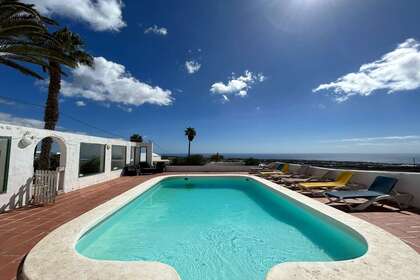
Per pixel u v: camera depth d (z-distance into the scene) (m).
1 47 6.99
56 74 11.92
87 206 6.30
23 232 4.26
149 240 4.94
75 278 2.36
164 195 10.02
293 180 9.88
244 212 7.30
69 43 11.55
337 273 2.45
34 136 6.76
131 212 7.09
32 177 6.65
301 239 5.00
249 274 3.58
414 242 3.68
